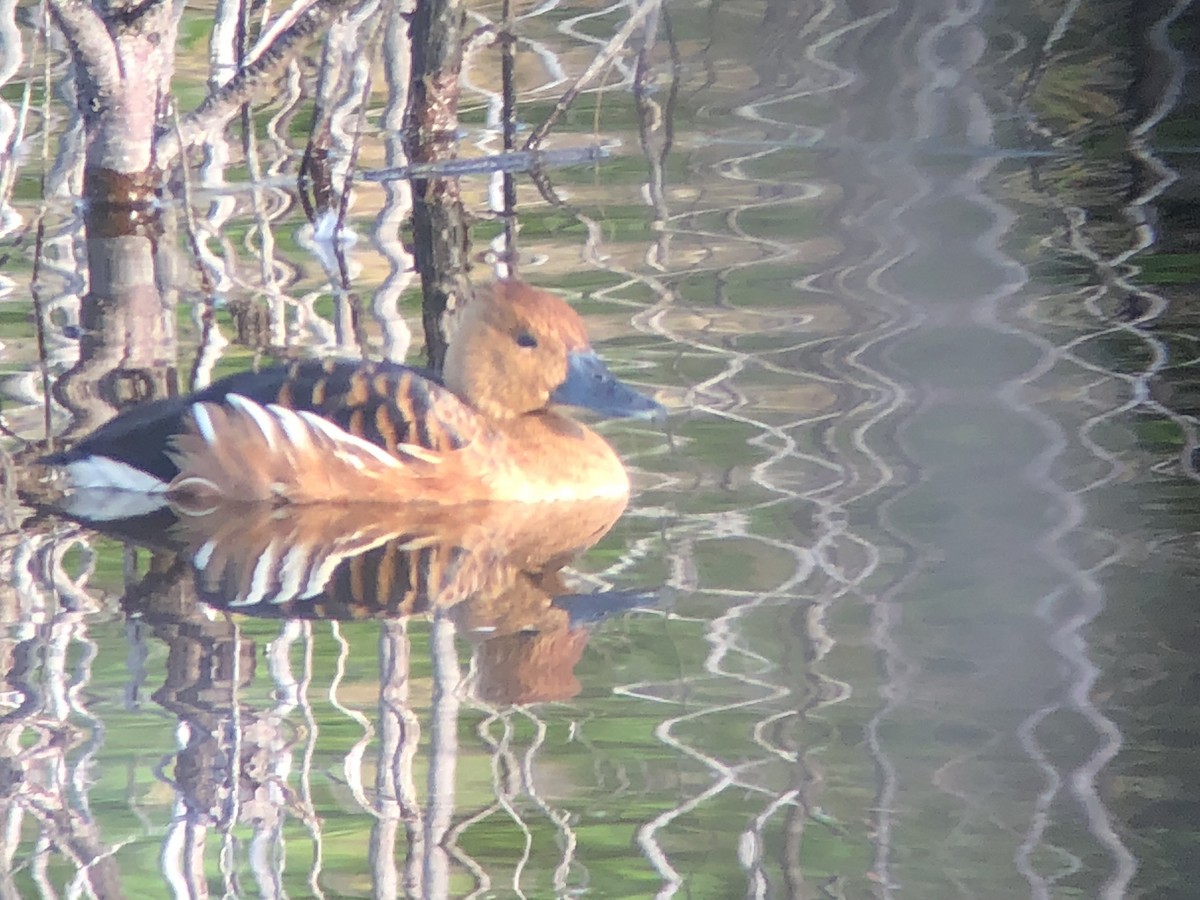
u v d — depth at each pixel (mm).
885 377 11789
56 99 18453
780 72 19797
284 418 10695
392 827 7031
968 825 6902
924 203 15820
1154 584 8797
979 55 19281
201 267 14609
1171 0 18812
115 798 7203
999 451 10539
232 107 16531
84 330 13008
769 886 6551
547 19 21141
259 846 6879
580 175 17078
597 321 12945
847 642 8406
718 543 9680
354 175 17219
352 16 17031
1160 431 10695
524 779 7320
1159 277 13570
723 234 15109
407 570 9594
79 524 10258
